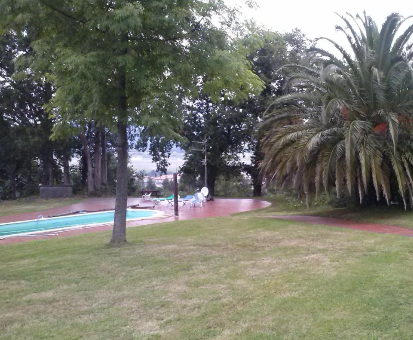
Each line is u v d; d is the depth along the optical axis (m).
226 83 9.32
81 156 40.12
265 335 3.83
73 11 8.05
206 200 27.02
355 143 11.37
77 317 4.61
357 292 4.89
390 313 4.20
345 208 15.00
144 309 4.76
